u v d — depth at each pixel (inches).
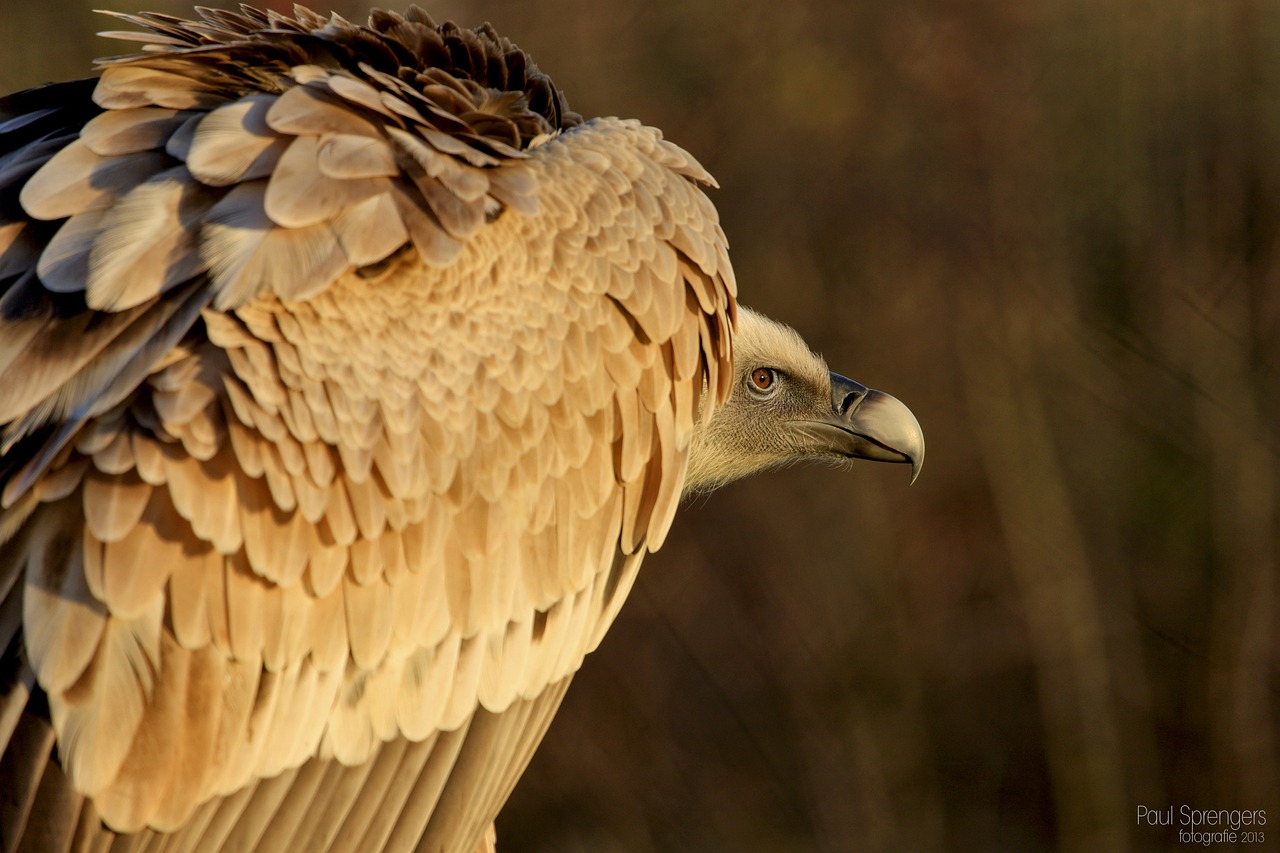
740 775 836.6
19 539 188.9
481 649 227.0
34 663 185.0
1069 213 856.3
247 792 201.3
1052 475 853.8
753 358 362.6
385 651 213.3
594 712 844.6
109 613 188.1
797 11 823.1
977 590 863.7
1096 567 856.9
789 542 855.1
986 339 846.5
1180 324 840.3
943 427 858.8
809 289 843.4
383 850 222.5
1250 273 845.2
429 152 221.9
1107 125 853.2
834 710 843.4
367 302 209.5
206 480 193.6
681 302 250.4
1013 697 860.0
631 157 254.8
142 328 196.9
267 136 215.8
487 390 220.2
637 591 849.5
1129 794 839.1
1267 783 820.6
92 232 205.3
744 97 826.2
